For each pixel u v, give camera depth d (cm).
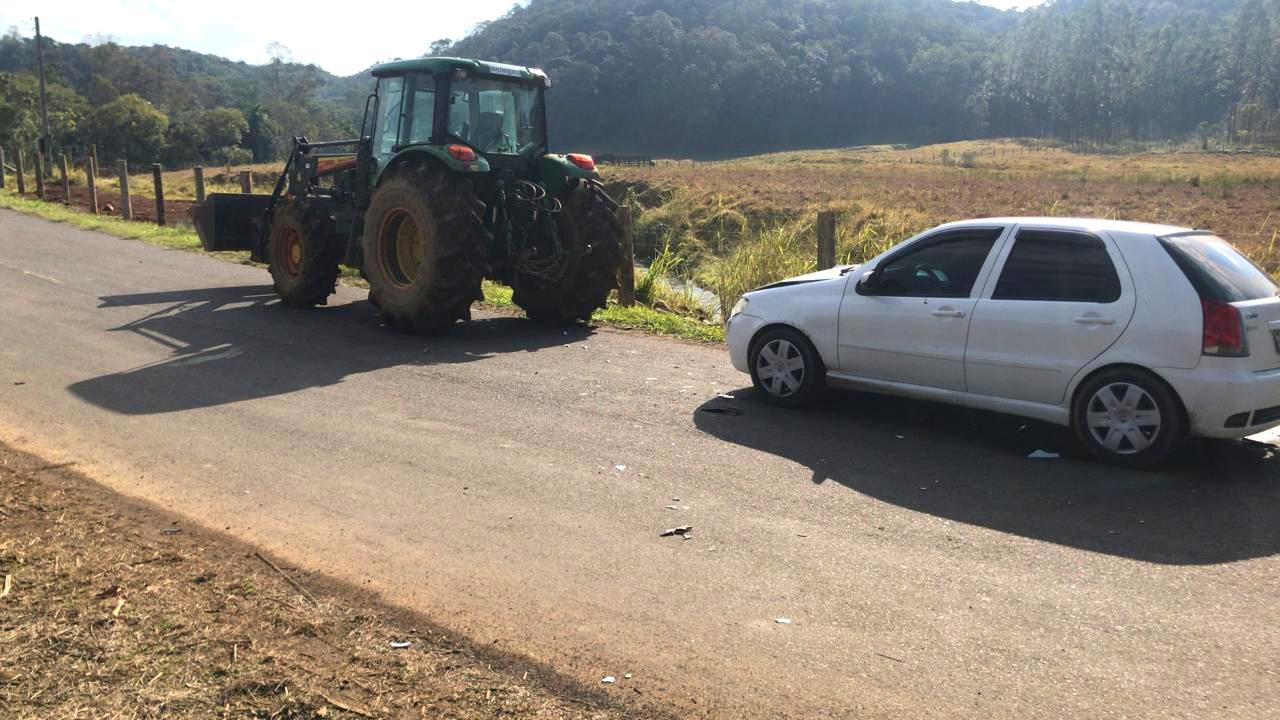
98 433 665
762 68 17225
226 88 16150
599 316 1172
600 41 17625
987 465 620
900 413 748
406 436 671
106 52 13662
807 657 377
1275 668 369
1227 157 10194
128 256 1614
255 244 1341
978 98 16750
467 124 1042
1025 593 435
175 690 336
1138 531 508
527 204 1079
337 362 902
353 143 1203
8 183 3441
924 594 434
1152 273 605
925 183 5316
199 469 595
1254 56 15238
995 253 673
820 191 4291
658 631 397
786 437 679
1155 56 16138
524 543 488
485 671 362
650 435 681
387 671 359
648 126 17012
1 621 380
